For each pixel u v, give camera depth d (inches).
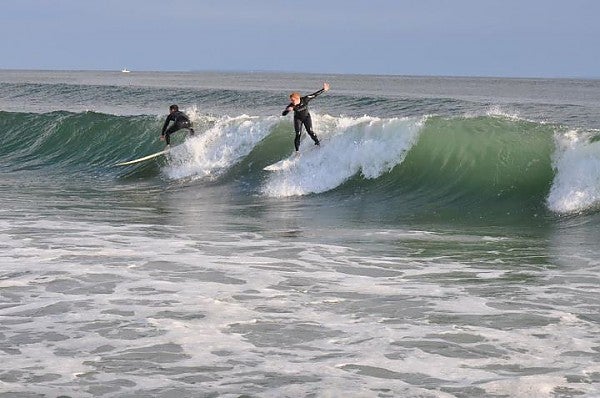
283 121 1572.3
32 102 3848.4
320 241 911.0
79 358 487.8
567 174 1099.9
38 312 591.2
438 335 533.3
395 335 534.0
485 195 1162.0
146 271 732.7
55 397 425.4
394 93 5027.1
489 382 441.1
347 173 1337.4
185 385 442.3
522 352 495.5
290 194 1327.5
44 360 484.1
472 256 820.6
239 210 1191.6
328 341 521.3
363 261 791.7
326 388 436.1
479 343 514.9
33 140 2066.9
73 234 943.7
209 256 810.2
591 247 861.8
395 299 633.0
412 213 1129.4
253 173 1473.9
